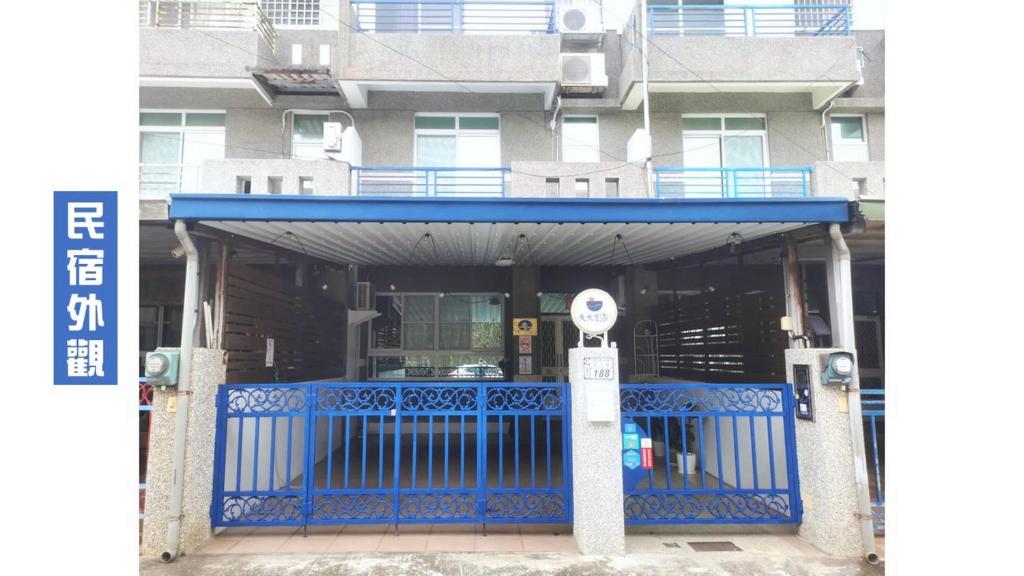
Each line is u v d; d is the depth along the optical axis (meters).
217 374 4.82
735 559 4.27
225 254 5.12
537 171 7.52
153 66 8.04
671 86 8.63
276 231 5.25
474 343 10.12
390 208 4.73
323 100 8.83
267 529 4.89
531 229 5.46
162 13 8.61
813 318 5.75
